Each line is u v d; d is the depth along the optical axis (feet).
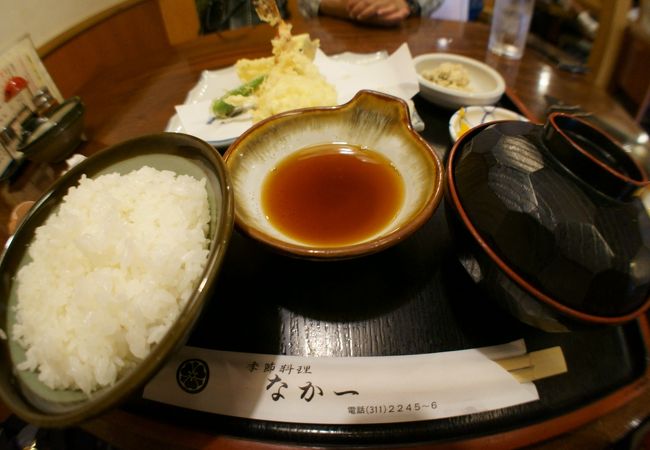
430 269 0.72
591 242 0.48
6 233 0.87
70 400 0.45
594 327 0.50
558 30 1.92
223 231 0.49
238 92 1.12
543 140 0.56
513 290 0.53
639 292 0.49
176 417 0.55
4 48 1.04
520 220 0.52
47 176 1.01
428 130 1.07
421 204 0.64
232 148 0.75
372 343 0.62
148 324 0.48
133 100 1.21
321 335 0.63
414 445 0.51
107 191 0.61
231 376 0.58
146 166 0.67
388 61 1.21
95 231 0.55
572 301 0.49
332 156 0.87
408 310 0.66
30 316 0.50
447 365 0.58
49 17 1.70
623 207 0.51
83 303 0.49
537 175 0.53
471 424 0.54
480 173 0.58
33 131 1.01
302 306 0.67
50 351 0.46
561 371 0.58
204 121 1.06
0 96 1.00
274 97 1.05
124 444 0.53
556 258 0.49
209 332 0.63
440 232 0.79
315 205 0.79
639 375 0.58
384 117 0.81
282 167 0.84
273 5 1.16
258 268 0.73
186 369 0.58
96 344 0.46
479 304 0.67
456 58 1.21
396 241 0.56
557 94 1.17
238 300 0.68
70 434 0.77
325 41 1.43
